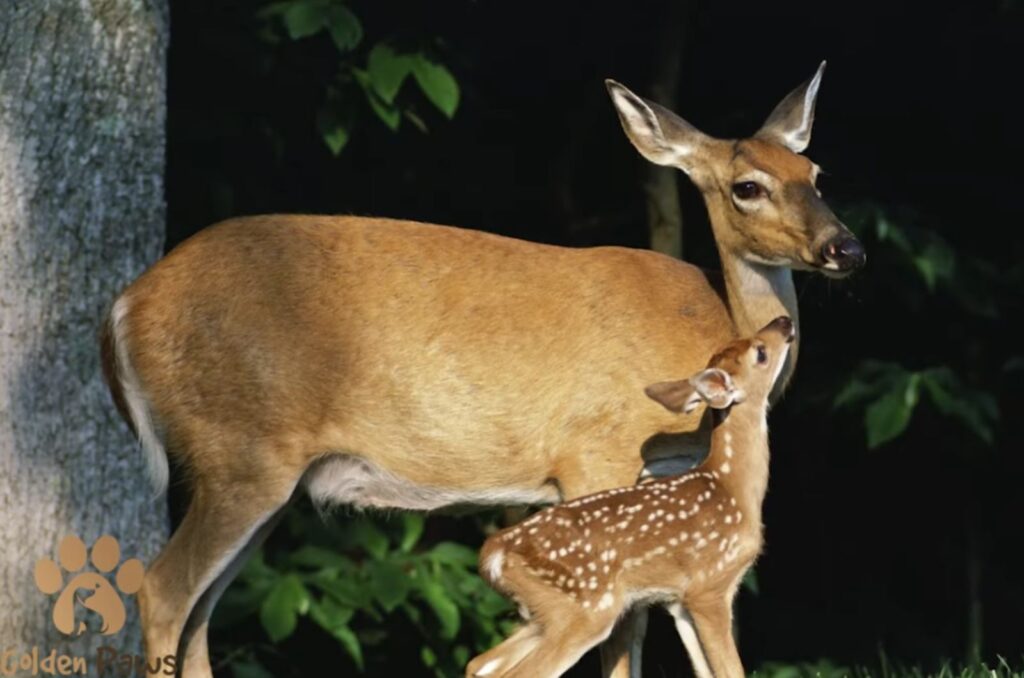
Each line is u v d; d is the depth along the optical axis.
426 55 15.12
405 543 15.45
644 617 11.64
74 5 12.09
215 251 11.66
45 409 11.95
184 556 11.51
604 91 17.78
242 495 11.53
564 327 11.71
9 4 12.05
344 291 11.65
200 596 11.57
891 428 15.62
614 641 11.59
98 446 12.07
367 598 14.69
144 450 11.72
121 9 12.20
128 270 12.21
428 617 15.88
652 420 11.66
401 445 11.73
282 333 11.54
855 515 18.97
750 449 11.13
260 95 15.83
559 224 17.84
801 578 18.86
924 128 17.91
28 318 11.92
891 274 16.34
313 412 11.59
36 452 11.93
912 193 17.73
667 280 11.99
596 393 11.67
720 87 18.09
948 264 15.63
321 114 15.30
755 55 18.03
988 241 17.78
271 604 14.33
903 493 18.97
